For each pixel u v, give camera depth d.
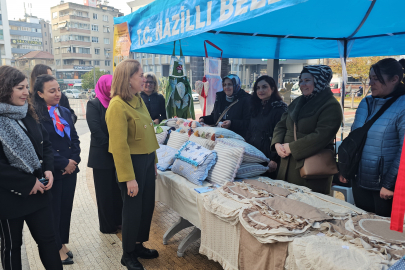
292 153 2.29
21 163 1.69
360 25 2.64
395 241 1.41
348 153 2.07
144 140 2.23
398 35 3.18
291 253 1.48
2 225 1.75
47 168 2.00
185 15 2.43
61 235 2.52
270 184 2.32
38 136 1.85
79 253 2.70
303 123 2.30
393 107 1.92
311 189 2.34
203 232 2.21
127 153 2.11
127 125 2.15
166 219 3.43
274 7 1.52
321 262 1.32
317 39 3.53
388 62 1.93
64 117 2.52
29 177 1.71
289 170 2.45
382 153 1.94
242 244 1.81
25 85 1.70
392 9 2.28
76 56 61.41
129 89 2.16
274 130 2.64
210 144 2.87
